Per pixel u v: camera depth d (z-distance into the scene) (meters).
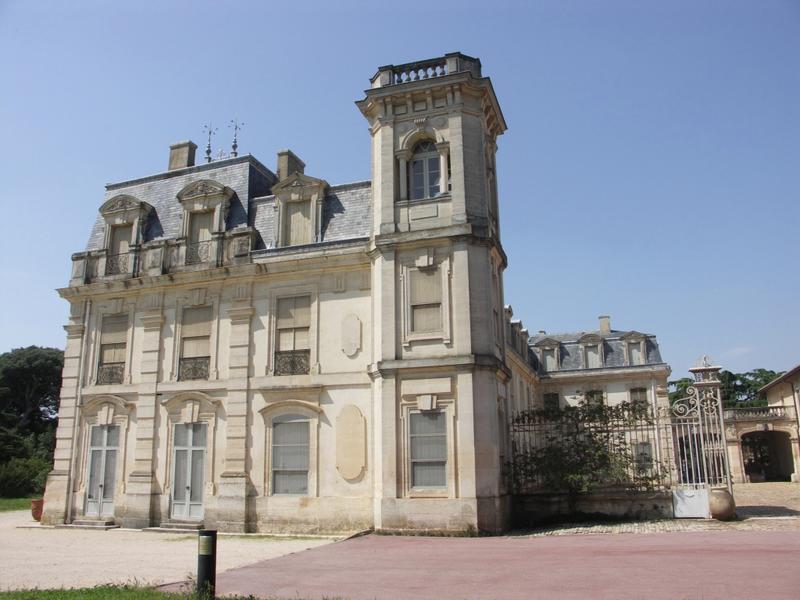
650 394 45.97
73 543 18.09
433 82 20.55
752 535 14.97
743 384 70.81
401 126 21.02
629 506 19.23
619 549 13.47
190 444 22.06
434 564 12.48
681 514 18.77
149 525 21.70
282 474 20.69
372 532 18.42
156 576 11.88
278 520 20.33
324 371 20.92
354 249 21.20
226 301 22.62
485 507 17.70
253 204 23.89
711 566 10.94
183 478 21.86
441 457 18.33
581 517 19.53
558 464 19.58
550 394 47.84
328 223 22.50
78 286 24.55
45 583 11.18
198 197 23.97
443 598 9.16
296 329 21.69
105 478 23.00
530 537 16.67
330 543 16.45
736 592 8.87
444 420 18.50
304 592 9.83
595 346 48.47
